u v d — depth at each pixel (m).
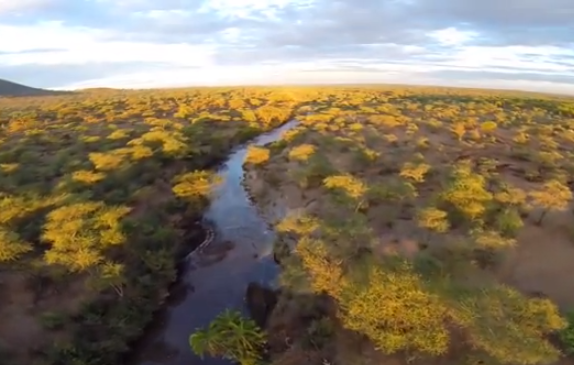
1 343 20.86
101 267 25.31
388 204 34.88
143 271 27.30
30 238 29.06
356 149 50.12
